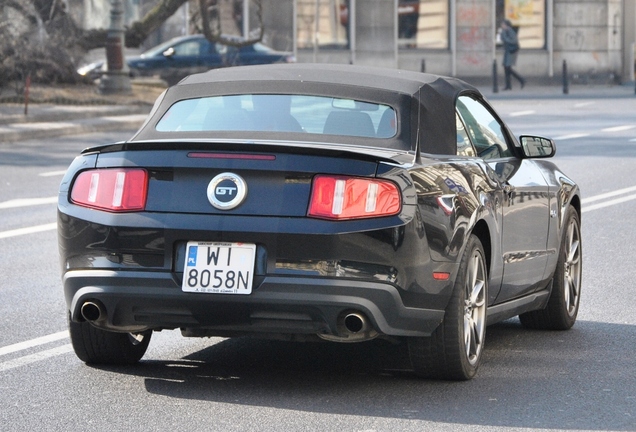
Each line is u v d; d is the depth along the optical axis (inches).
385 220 307.3
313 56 2352.4
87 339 350.6
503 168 379.6
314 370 356.2
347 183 307.7
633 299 486.9
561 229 420.5
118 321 323.0
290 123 343.9
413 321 317.1
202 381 340.2
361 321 309.0
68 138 1275.8
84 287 321.7
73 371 352.2
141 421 295.9
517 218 377.1
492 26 2485.2
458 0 2459.4
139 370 354.0
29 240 647.8
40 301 478.0
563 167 1028.5
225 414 303.0
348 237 305.1
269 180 310.2
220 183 311.6
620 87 2481.5
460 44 2470.5
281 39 2321.6
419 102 348.2
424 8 2440.9
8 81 1569.9
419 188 314.3
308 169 308.3
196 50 1946.4
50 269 557.9
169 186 316.2
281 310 308.8
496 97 2068.2
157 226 312.8
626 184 914.7
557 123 1497.3
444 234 320.2
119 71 1642.5
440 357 332.2
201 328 320.8
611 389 334.3
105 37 1721.2
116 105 1541.6
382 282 307.7
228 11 2267.5
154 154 318.3
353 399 319.6
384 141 336.2
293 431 287.1
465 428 291.4
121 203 318.7
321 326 311.0
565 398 323.0
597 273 550.9
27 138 1259.8
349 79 357.4
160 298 313.0
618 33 2578.7
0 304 471.2
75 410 307.1
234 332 320.8
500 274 366.6
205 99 358.3
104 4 1972.2
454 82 377.1
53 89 1612.9
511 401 319.0
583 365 366.9
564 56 2544.3
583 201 822.5
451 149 350.0
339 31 2379.4
